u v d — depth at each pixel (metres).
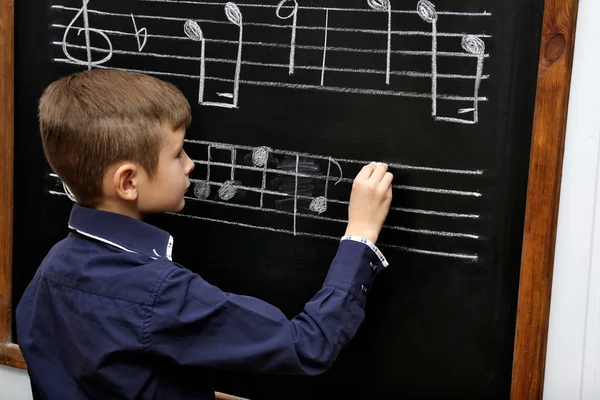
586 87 0.86
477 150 0.89
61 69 1.14
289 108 0.99
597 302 0.90
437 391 0.97
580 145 0.87
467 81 0.88
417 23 0.90
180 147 0.89
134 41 1.08
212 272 1.09
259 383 1.09
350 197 0.96
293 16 0.97
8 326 1.25
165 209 0.90
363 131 0.95
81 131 0.83
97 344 0.80
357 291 0.88
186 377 0.88
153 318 0.79
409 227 0.95
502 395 0.93
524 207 0.88
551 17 0.82
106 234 0.86
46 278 0.88
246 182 1.04
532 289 0.88
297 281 1.03
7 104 1.18
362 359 1.01
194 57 1.04
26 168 1.20
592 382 0.92
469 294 0.93
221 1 1.01
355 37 0.94
